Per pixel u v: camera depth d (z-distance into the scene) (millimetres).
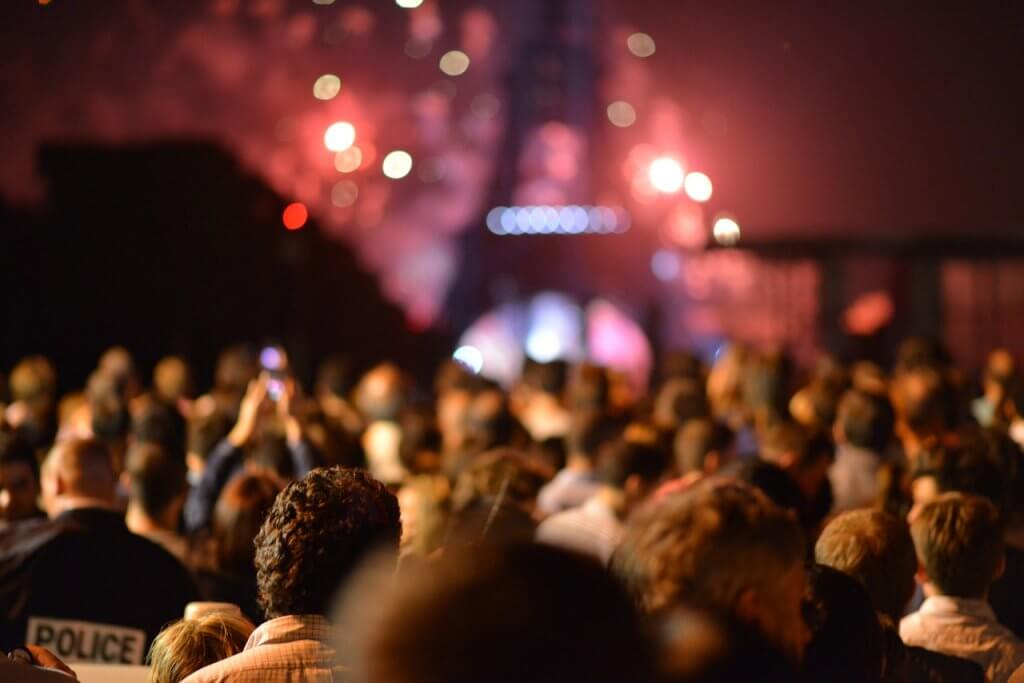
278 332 26969
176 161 24766
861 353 23031
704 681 2957
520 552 2297
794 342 29141
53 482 6684
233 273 25938
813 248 22000
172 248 24828
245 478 6801
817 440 7395
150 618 6461
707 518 3287
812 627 4141
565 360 13492
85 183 24078
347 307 33688
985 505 5508
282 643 4273
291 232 27672
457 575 2264
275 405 10031
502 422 11180
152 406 9172
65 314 23938
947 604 5465
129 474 7617
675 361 14914
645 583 3260
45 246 23844
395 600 2262
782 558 3285
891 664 4652
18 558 6430
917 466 7012
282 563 4289
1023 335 28359
